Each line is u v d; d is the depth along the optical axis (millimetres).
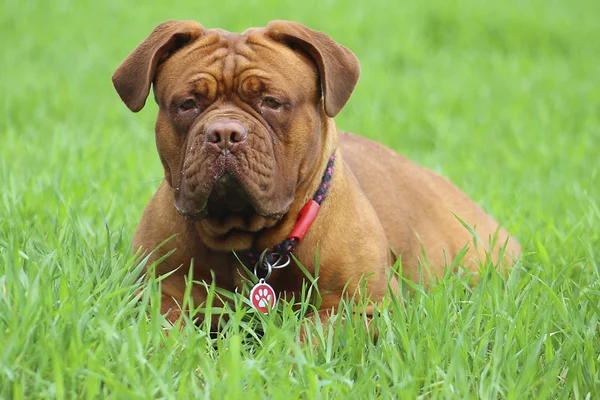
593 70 24359
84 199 11516
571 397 7129
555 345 7988
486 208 12273
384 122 18688
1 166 12781
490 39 27344
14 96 18938
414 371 6984
